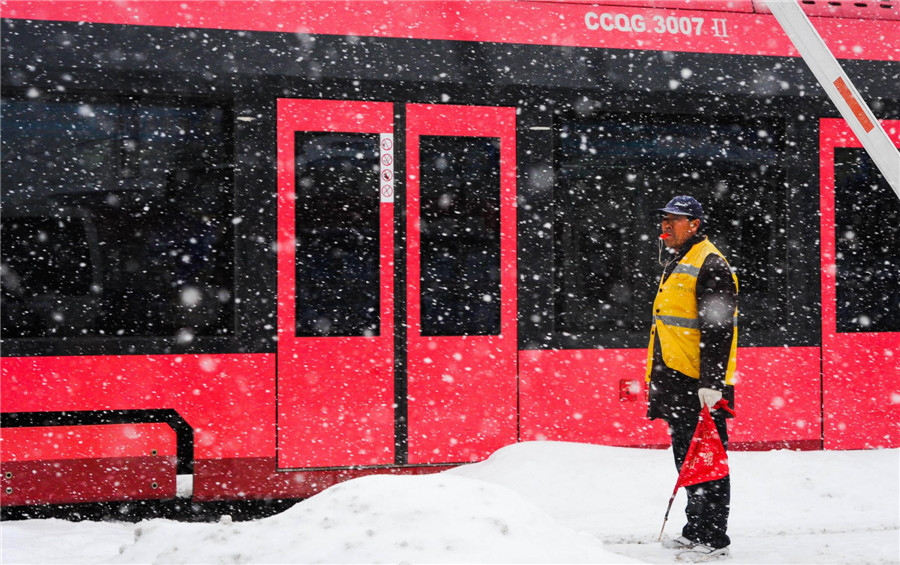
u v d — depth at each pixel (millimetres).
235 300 6363
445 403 6645
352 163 6605
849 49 7480
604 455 6688
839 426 7277
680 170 7125
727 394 5156
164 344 6230
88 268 6195
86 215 6211
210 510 6414
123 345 6168
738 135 7254
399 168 6660
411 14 6742
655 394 5340
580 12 7012
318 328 6488
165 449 6191
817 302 7273
